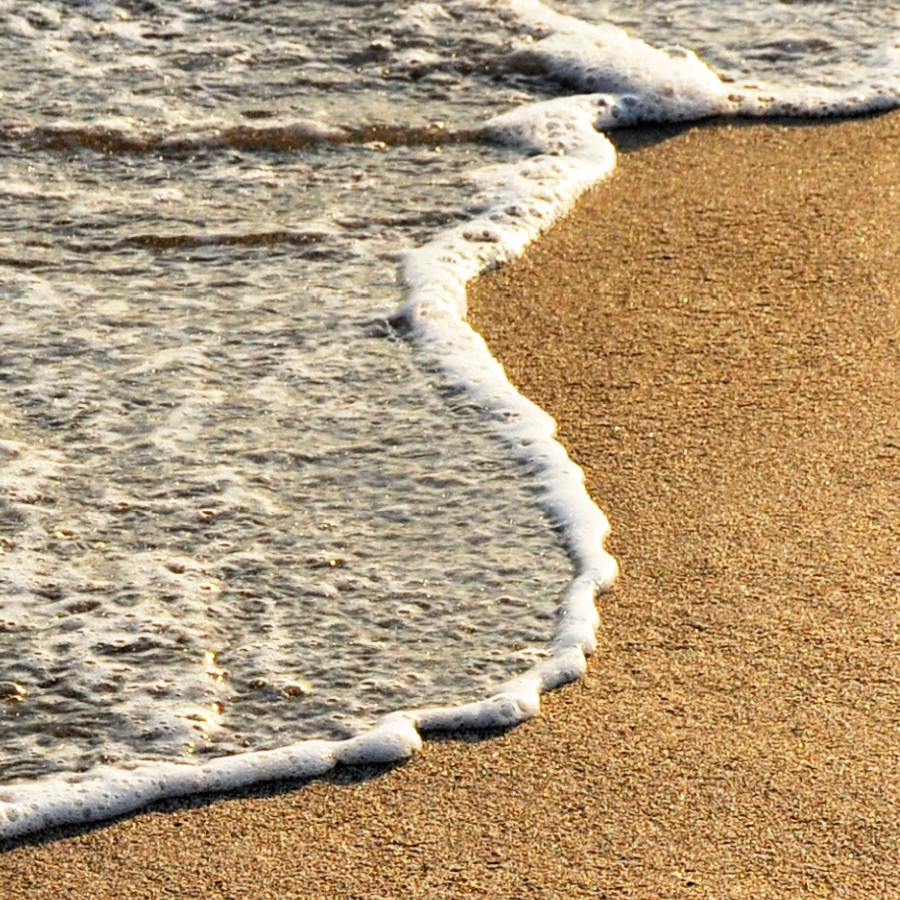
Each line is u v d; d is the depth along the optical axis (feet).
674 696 35.17
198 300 52.01
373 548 41.06
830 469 42.45
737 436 44.04
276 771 33.86
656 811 31.91
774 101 63.46
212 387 47.62
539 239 54.85
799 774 32.55
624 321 49.80
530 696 35.50
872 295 50.29
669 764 33.12
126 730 35.47
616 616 37.83
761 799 31.99
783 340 48.26
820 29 68.69
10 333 50.03
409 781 33.42
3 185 58.49
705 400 45.70
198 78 65.72
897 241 53.21
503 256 53.93
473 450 44.42
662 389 46.37
